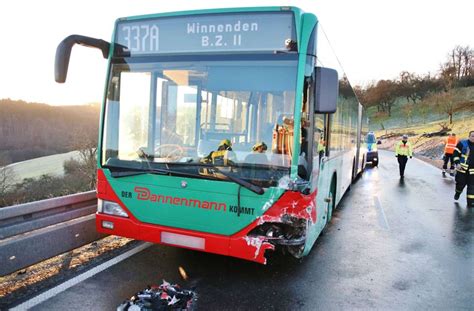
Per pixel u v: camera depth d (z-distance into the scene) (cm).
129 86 455
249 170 399
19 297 385
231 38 421
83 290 407
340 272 505
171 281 444
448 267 542
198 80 433
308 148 399
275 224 398
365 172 1875
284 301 412
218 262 508
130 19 457
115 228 452
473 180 995
